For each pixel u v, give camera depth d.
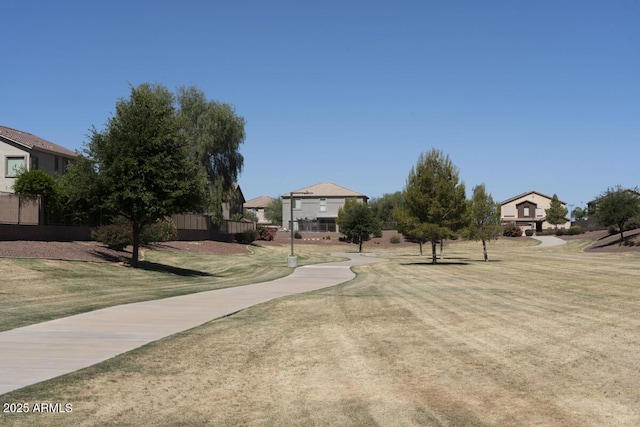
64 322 15.09
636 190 67.88
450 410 7.50
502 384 8.78
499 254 67.94
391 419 7.14
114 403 7.85
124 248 39.75
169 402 7.93
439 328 14.27
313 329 14.26
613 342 12.09
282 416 7.30
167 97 38.91
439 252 78.19
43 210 34.94
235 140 64.56
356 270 40.94
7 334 13.17
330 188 108.56
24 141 47.94
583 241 83.62
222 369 9.91
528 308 18.23
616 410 7.43
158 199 31.20
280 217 127.50
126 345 11.98
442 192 45.56
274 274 36.84
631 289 24.75
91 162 31.14
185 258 45.66
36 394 8.20
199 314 16.98
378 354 11.12
